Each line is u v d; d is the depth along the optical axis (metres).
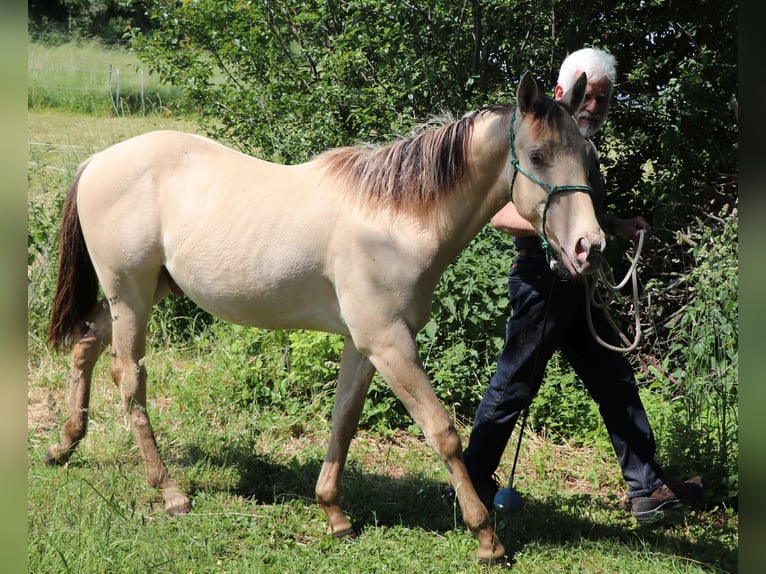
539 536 3.56
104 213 3.54
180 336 5.66
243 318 3.51
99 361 5.17
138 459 4.04
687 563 3.34
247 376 4.86
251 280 3.36
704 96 5.82
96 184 3.57
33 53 19.27
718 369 4.41
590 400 4.96
